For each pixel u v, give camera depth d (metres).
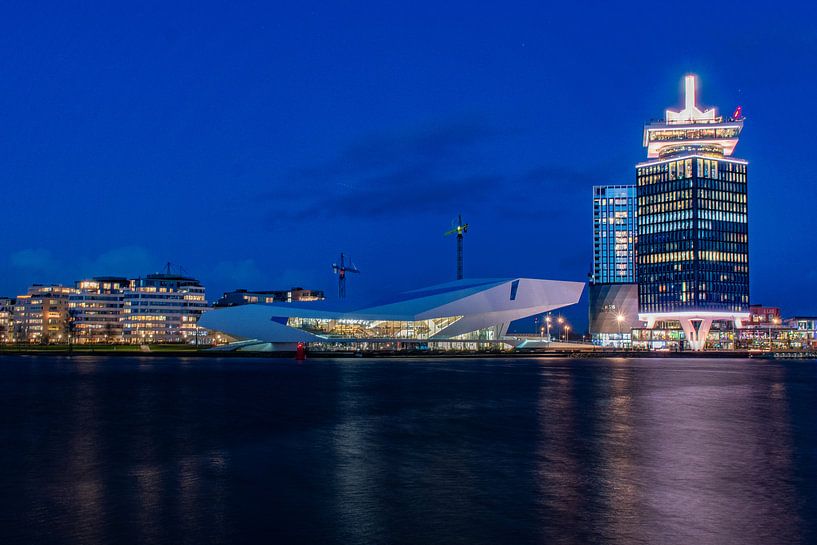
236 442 29.86
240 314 169.25
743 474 22.95
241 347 175.25
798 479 22.17
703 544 15.50
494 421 37.31
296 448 28.30
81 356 171.62
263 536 16.16
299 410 43.03
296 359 140.62
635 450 27.75
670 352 184.75
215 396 53.09
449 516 17.78
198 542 15.74
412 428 34.41
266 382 69.62
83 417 39.44
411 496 19.92
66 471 23.62
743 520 17.38
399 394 54.84
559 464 24.70
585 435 31.94
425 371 93.25
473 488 20.92
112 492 20.48
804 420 37.88
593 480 22.03
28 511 18.36
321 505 18.91
